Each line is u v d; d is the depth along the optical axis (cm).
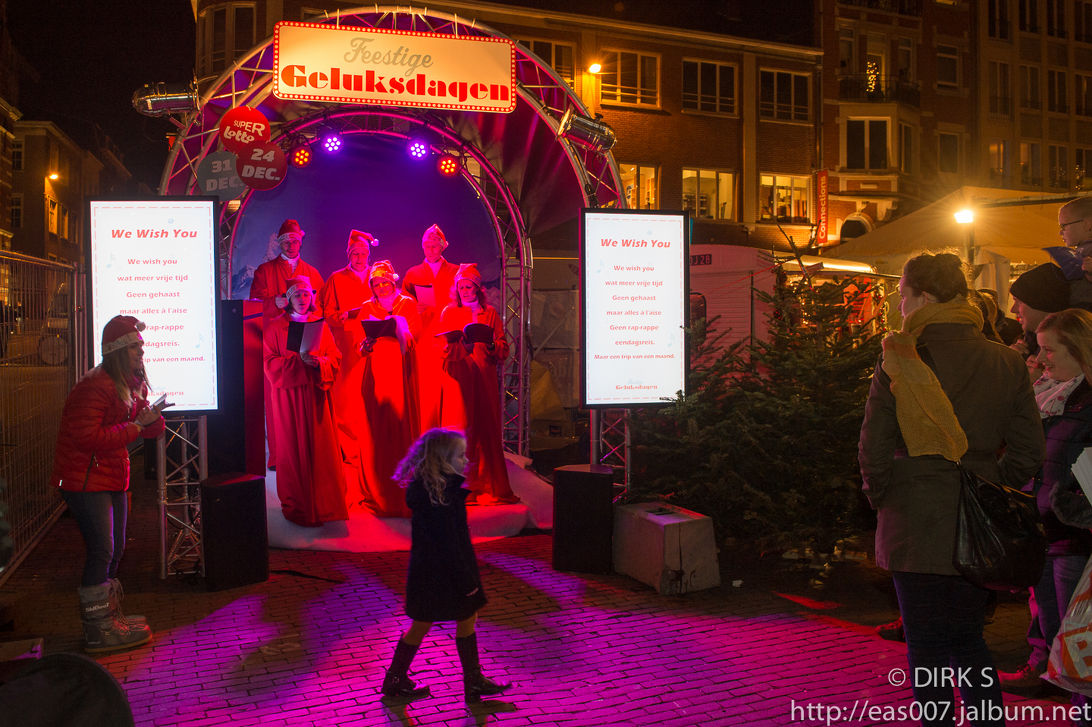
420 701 408
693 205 2620
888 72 2931
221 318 604
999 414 315
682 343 672
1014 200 1241
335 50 774
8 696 282
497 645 481
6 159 4309
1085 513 338
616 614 534
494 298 1156
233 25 2139
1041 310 440
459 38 809
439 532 403
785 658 462
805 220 2752
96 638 469
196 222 597
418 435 801
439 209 1138
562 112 903
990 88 3122
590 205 883
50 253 4759
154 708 400
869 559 655
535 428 1263
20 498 671
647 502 650
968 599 309
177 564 631
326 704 405
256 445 771
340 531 728
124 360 475
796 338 644
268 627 512
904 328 331
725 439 634
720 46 2616
